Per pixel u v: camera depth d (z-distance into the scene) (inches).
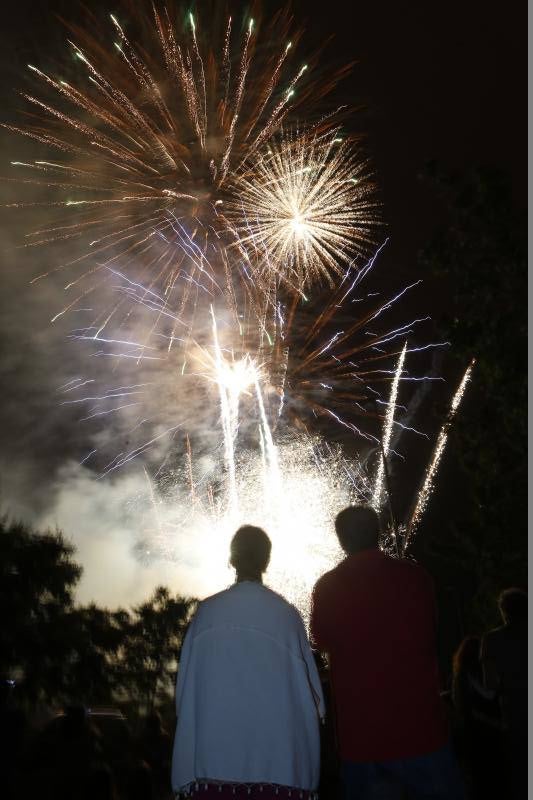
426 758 182.2
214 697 176.1
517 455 490.9
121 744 416.5
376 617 189.5
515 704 236.5
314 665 185.6
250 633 180.9
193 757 176.4
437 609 198.1
